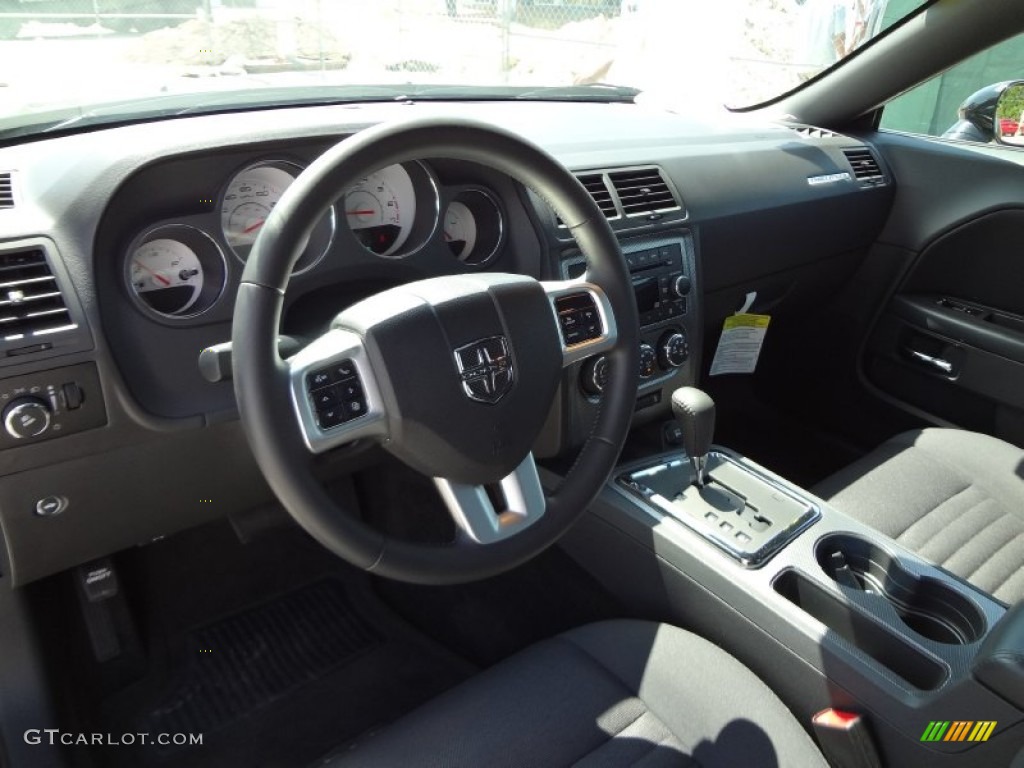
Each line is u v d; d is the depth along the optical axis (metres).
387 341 0.85
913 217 2.06
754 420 2.41
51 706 1.26
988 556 1.38
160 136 1.10
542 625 1.53
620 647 1.11
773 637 1.10
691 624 1.24
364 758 0.96
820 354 2.30
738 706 1.00
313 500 0.82
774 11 5.21
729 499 1.32
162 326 1.07
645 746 0.96
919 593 1.22
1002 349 1.86
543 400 0.96
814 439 2.30
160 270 1.11
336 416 0.84
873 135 2.21
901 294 2.10
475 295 0.91
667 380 1.56
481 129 0.92
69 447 1.03
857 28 3.76
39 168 1.13
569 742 0.97
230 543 1.76
